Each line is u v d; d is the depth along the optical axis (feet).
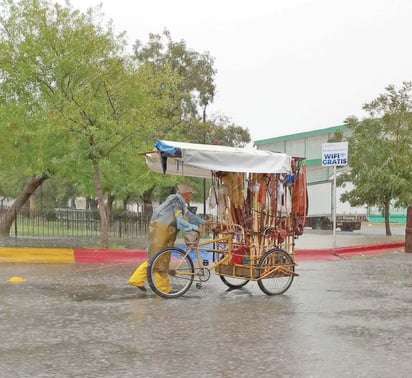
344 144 63.98
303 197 38.40
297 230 38.22
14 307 31.27
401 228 138.72
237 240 37.35
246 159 35.63
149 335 25.03
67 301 33.24
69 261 54.90
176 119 92.02
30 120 63.77
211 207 39.11
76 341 23.90
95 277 43.57
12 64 64.34
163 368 20.21
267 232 36.60
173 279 35.45
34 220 77.46
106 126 59.57
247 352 22.36
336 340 24.32
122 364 20.66
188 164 35.01
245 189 37.17
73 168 66.18
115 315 29.30
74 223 80.69
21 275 44.42
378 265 53.72
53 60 61.62
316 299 34.71
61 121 58.54
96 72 62.54
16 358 21.36
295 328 26.61
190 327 26.66
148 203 121.70
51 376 19.24
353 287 39.73
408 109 88.79
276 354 22.09
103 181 71.67
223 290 37.93
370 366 20.53
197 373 19.66
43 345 23.22
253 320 28.35
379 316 29.50
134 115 59.88
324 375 19.48
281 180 37.86
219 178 38.78
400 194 87.04
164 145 35.42
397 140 88.58
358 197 91.30
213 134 134.62
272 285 37.78
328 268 51.11
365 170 88.43
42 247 60.49
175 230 35.68
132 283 36.68
